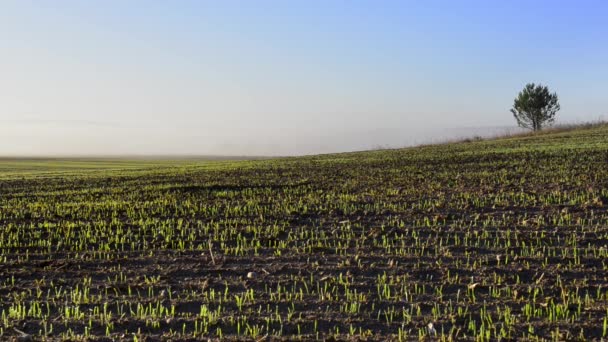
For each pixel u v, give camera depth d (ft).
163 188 58.65
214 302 23.32
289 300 23.30
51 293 24.88
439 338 19.36
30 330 20.74
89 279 26.27
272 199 48.37
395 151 115.14
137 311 22.20
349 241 32.37
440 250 29.66
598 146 82.12
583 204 38.68
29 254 31.65
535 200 41.14
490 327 20.07
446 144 139.13
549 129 162.30
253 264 28.48
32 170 116.06
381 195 47.42
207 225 37.63
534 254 28.43
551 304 21.94
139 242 33.78
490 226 34.37
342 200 45.47
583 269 25.86
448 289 24.13
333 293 24.00
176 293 24.57
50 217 42.96
